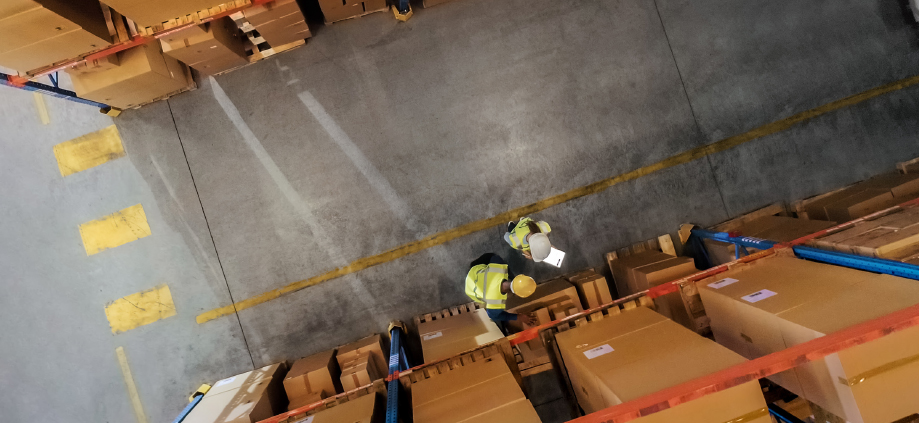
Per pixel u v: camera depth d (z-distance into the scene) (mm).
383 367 5703
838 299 3223
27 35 3602
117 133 6113
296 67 6141
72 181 6113
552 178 6258
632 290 5621
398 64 6199
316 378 5293
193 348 6117
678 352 3324
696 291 4340
